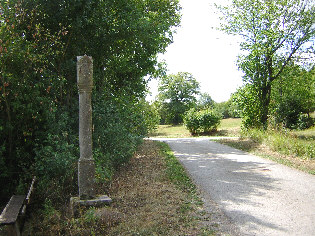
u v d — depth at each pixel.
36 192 6.54
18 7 7.80
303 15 21.67
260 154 12.77
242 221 4.99
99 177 7.27
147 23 11.84
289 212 5.38
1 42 6.62
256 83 22.19
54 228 5.07
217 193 6.75
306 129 27.20
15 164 7.28
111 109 9.51
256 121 21.58
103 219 5.06
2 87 6.77
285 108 26.22
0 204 6.86
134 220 5.08
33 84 7.63
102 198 5.95
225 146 17.05
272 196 6.41
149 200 6.18
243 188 7.15
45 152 6.85
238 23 22.64
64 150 7.15
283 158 11.38
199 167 10.09
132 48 12.76
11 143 7.14
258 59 21.88
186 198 6.36
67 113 8.42
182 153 14.33
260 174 8.71
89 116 5.93
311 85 26.36
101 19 9.66
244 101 22.03
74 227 4.89
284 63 22.75
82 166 5.87
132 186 7.41
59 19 8.93
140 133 13.02
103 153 8.92
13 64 7.26
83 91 5.88
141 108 13.98
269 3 21.98
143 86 15.44
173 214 5.34
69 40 9.25
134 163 10.83
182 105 62.88
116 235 4.60
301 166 9.61
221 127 38.47
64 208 6.02
